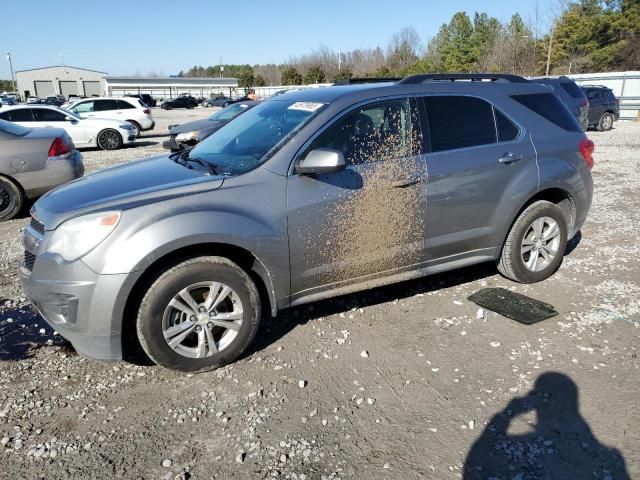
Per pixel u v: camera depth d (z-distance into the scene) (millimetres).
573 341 3611
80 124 15711
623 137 17422
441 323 3914
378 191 3605
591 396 3002
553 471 2451
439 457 2551
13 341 3766
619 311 4055
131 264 2916
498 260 4531
